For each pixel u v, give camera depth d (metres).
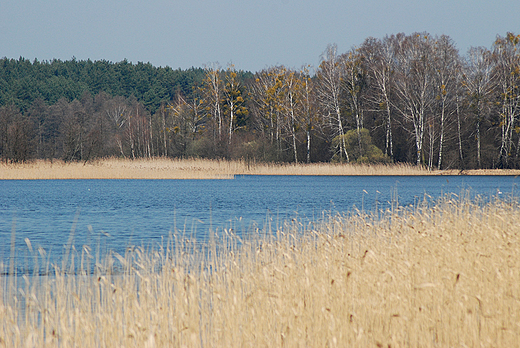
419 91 68.69
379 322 8.76
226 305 9.41
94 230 22.56
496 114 71.56
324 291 9.56
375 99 74.50
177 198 37.53
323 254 12.23
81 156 71.31
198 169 60.84
